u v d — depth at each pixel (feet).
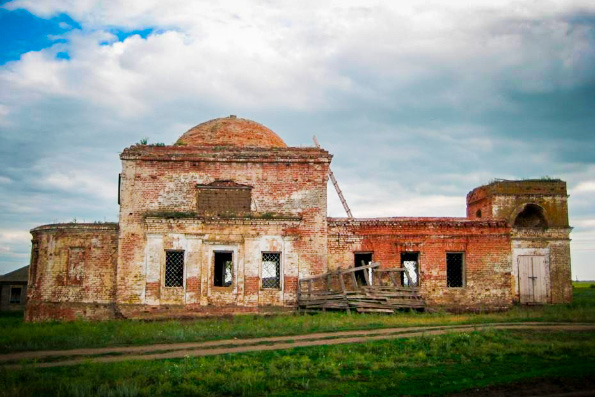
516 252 94.79
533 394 34.32
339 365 43.39
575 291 171.22
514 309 86.53
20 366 44.83
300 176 85.92
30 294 91.56
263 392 36.37
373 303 80.84
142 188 83.92
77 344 55.57
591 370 39.01
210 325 68.90
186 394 36.37
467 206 112.88
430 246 88.02
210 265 82.79
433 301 86.38
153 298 81.30
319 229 84.99
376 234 87.56
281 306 82.64
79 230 85.66
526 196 97.40
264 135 96.73
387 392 35.86
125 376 40.22
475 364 43.01
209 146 86.94
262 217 83.97
